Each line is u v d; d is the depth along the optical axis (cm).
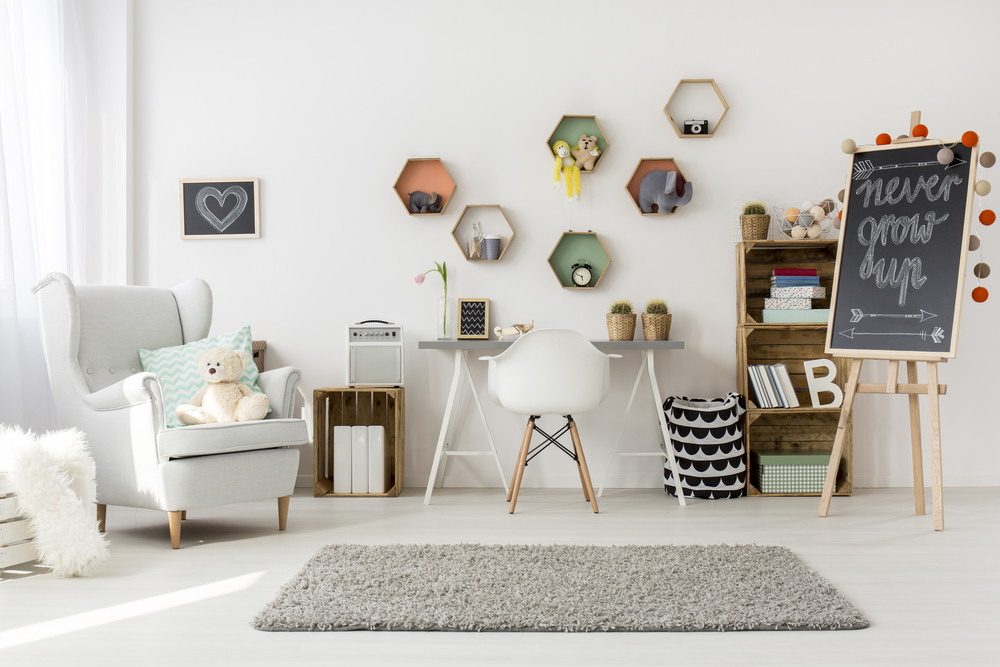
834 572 206
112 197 357
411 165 359
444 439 314
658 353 352
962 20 346
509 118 356
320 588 187
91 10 356
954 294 266
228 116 361
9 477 207
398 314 358
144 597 187
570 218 355
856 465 346
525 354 285
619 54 354
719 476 317
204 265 362
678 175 339
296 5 361
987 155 269
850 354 286
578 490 341
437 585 188
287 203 361
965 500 309
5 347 278
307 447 357
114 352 277
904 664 146
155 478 236
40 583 200
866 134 348
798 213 332
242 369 274
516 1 356
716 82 351
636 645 155
